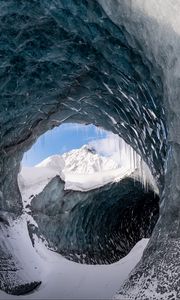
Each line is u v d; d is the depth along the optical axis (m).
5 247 15.08
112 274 15.98
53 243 21.78
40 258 16.84
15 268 14.47
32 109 16.28
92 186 25.89
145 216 36.03
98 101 15.61
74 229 25.09
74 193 24.17
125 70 11.65
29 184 20.91
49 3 10.36
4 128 16.16
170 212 8.26
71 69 13.62
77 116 18.09
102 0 9.13
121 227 33.69
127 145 19.08
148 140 13.55
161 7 8.02
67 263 17.27
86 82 14.33
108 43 11.02
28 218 18.83
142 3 8.36
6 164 17.73
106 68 12.56
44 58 13.09
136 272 8.32
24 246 16.55
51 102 16.25
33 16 11.05
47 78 14.32
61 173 23.58
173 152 8.40
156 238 8.48
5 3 10.32
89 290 14.33
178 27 7.78
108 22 9.98
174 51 7.88
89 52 12.26
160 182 13.05
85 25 10.84
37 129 18.31
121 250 31.58
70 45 12.27
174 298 6.96
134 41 9.57
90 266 17.11
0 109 14.98
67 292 14.33
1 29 11.53
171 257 7.62
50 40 12.13
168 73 8.29
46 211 21.53
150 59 9.30
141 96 11.96
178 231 7.84
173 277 7.27
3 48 12.35
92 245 27.53
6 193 17.95
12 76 13.74
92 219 28.03
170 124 8.56
